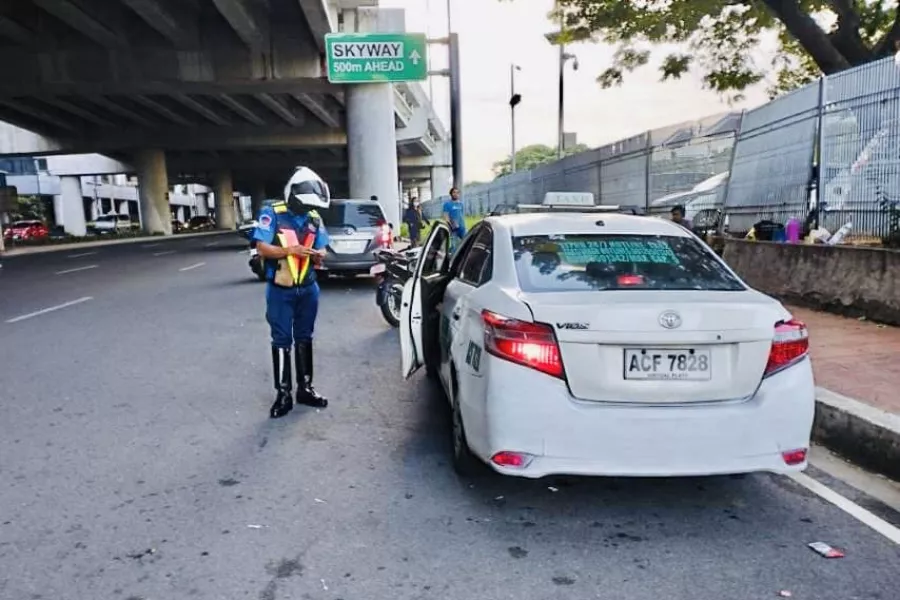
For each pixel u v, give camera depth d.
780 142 10.45
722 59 17.44
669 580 2.92
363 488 3.91
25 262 22.77
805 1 14.83
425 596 2.82
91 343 8.15
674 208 11.86
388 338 8.38
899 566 3.02
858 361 5.88
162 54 23.52
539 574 2.98
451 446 4.59
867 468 4.18
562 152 29.11
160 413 5.38
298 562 3.10
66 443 4.70
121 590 2.89
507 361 3.24
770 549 3.18
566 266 3.83
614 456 3.14
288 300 5.25
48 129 43.59
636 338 3.15
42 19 22.58
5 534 3.39
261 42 23.44
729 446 3.16
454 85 15.80
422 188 110.81
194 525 3.47
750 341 3.22
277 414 5.27
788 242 9.46
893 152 8.01
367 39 18.11
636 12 15.55
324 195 5.18
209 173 71.00
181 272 17.41
